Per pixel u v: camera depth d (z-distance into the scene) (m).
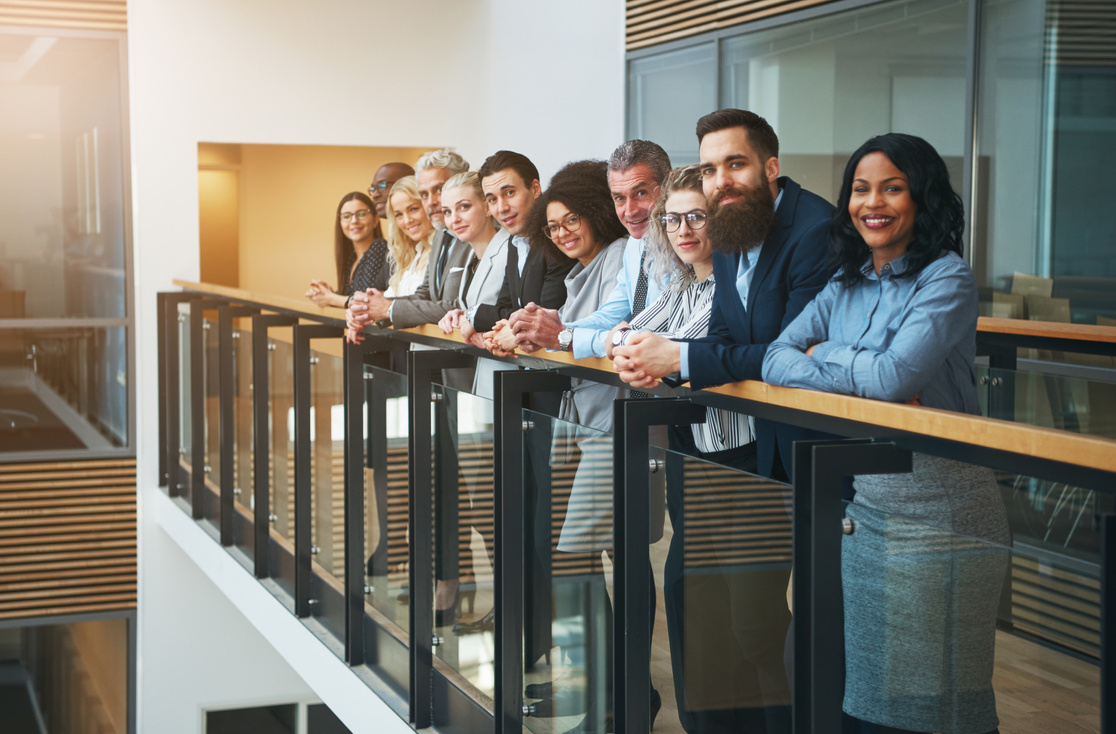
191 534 6.01
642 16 7.80
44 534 7.17
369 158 10.83
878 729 1.50
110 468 7.23
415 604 3.15
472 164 7.81
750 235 2.15
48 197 7.02
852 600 1.53
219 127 7.20
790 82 6.42
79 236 7.09
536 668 2.57
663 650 2.01
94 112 7.05
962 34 5.18
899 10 5.58
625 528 2.02
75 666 7.36
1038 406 3.30
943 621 1.40
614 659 2.08
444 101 7.72
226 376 5.21
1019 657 1.32
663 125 7.68
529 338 2.54
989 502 1.86
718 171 2.21
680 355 1.95
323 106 7.44
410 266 4.36
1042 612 1.29
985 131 5.11
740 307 2.22
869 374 1.78
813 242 2.11
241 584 4.95
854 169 1.92
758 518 1.68
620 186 2.71
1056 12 4.68
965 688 1.38
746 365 1.90
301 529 4.15
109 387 7.21
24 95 6.91
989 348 3.76
